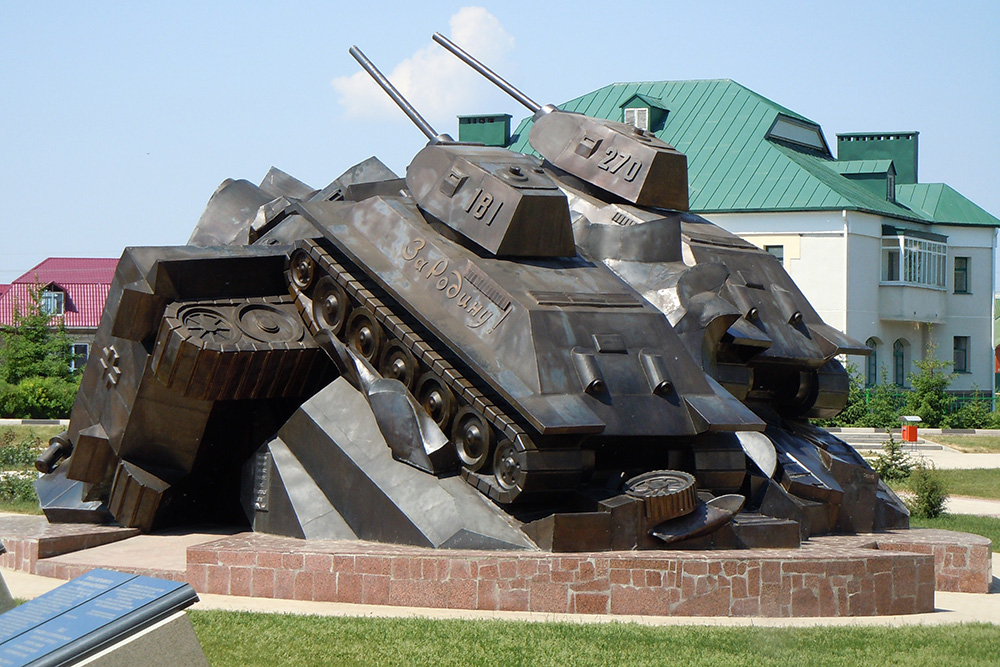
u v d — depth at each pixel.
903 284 46.34
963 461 35.00
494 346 13.50
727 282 17.22
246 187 20.45
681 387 14.15
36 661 6.18
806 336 17.64
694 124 48.06
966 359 50.84
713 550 13.04
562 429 12.57
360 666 9.55
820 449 16.72
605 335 13.91
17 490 22.33
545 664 9.66
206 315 15.20
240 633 10.50
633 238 17.17
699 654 10.07
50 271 61.69
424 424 13.84
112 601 6.70
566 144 18.78
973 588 14.95
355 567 12.45
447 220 14.76
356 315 14.90
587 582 11.98
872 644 10.71
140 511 16.12
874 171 48.66
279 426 15.73
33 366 47.91
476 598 12.10
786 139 49.09
